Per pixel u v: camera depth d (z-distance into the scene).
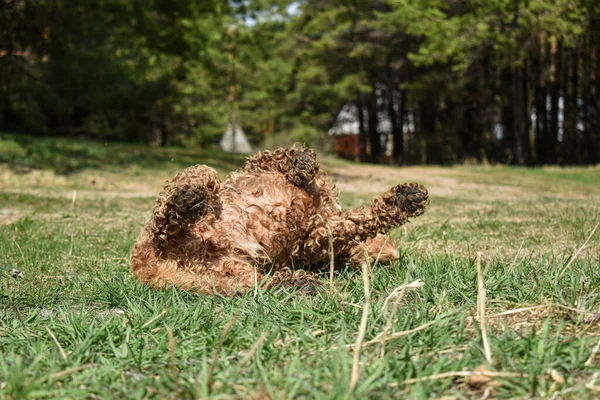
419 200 4.52
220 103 48.59
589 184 20.88
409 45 38.62
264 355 3.04
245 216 4.26
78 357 3.05
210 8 25.58
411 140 43.53
